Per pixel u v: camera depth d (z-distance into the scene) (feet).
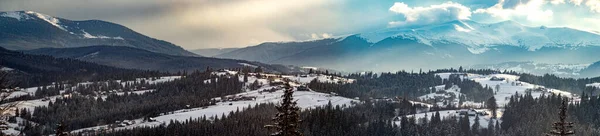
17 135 149.07
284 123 158.30
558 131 210.38
